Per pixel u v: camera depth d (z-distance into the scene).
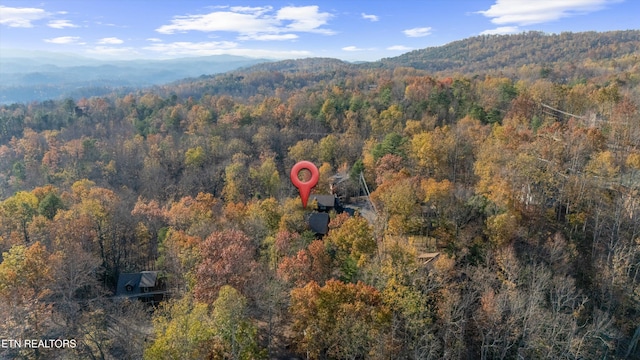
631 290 50.16
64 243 61.22
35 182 106.44
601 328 45.38
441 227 58.31
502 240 53.62
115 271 66.50
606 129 76.31
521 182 61.75
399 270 46.53
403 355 40.50
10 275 49.38
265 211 66.25
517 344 45.47
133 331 47.38
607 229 57.12
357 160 92.81
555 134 72.00
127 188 103.19
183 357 36.19
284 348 46.53
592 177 61.47
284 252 54.56
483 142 76.06
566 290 48.59
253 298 47.44
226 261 47.66
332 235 56.34
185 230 66.69
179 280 54.09
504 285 48.97
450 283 48.62
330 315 41.47
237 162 99.56
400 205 59.97
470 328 46.94
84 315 48.47
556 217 61.97
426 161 75.44
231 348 39.16
